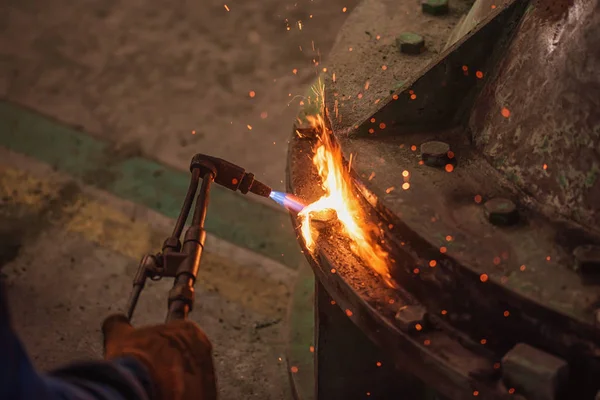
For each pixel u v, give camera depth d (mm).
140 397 1033
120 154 4367
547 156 1826
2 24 5500
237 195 4062
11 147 4461
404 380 2365
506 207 1794
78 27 5426
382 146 2086
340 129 2158
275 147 4352
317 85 2590
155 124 4570
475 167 1972
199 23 5348
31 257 3752
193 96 4754
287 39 5137
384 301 1838
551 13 1890
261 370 3219
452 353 1698
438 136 2109
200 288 3576
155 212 3994
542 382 1542
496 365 1656
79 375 1007
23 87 4938
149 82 4902
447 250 1725
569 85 1791
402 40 2500
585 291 1606
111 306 3494
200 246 1577
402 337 1759
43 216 3992
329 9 5359
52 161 4352
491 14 2047
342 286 1910
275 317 3443
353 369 2361
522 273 1656
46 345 3326
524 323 1622
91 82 4938
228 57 5031
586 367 1561
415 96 2100
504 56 2000
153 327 1259
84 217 3975
